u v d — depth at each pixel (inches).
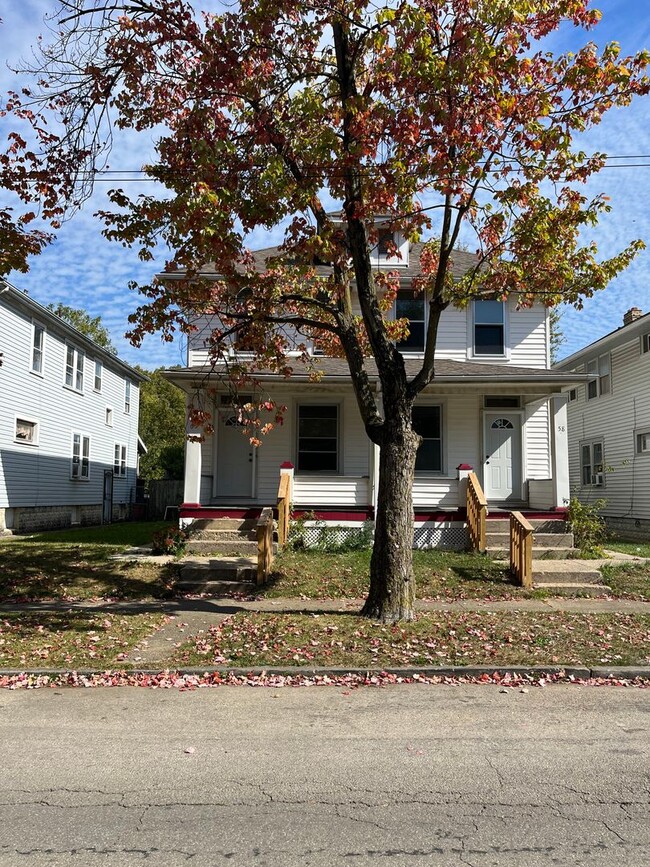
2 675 259.1
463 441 621.6
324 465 618.5
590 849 134.0
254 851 133.1
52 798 157.2
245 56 319.0
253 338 383.2
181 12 324.2
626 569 472.1
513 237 331.9
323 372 523.8
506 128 296.8
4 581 428.8
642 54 284.4
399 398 337.1
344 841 137.0
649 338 796.0
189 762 179.2
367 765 177.2
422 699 236.7
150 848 134.1
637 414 823.1
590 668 264.4
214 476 612.7
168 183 343.0
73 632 317.1
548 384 547.2
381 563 337.4
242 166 307.0
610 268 341.4
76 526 966.4
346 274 375.9
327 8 304.7
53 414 889.5
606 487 901.8
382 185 297.3
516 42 284.2
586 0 278.8
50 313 839.7
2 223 341.7
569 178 312.2
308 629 315.6
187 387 574.2
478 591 414.9
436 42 295.0
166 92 348.5
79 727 207.3
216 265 334.6
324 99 338.6
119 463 1182.3
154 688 248.8
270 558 452.4
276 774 171.0
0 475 742.5
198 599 398.3
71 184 350.6
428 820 146.1
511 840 137.6
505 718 216.4
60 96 340.2
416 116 286.0
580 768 175.5
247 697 238.5
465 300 343.9
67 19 326.3
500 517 538.6
